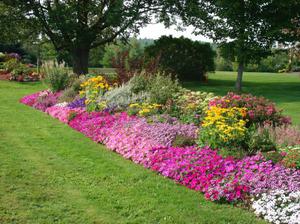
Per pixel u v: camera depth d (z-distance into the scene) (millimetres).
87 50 24609
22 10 22062
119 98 11172
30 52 44500
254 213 5340
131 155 7758
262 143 7195
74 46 23516
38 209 5238
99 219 5035
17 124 10930
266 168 6164
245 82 27328
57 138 9367
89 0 23484
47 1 22531
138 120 9312
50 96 14758
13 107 14070
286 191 5574
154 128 8477
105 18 23094
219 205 5617
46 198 5613
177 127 8445
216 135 7254
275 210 5250
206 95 11336
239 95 10047
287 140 7824
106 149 8523
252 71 47781
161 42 25766
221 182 6008
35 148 8344
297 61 28594
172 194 5949
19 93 18547
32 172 6695
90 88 12492
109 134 9000
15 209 5195
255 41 19438
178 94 11359
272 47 20891
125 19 22016
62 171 6828
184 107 9945
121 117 9906
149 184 6328
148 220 5055
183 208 5457
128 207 5422
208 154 6934
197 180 6277
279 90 21672
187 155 7105
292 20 19953
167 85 11594
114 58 15570
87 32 23438
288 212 5137
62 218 5020
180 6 22844
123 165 7344
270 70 47000
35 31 23906
